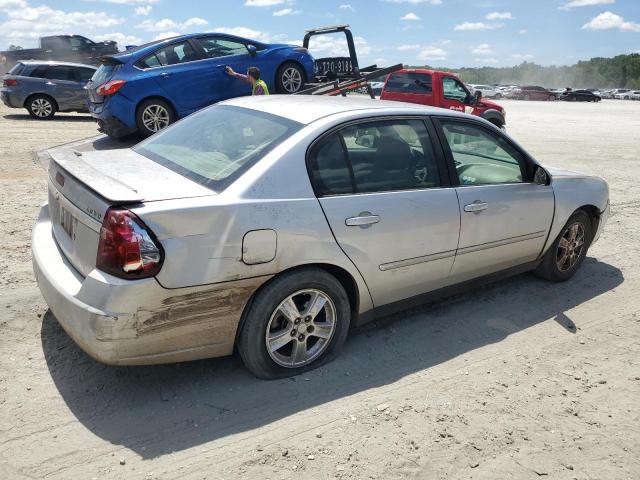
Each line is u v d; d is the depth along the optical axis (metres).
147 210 2.73
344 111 3.59
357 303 3.61
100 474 2.52
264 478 2.56
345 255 3.36
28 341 3.57
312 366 3.46
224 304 2.98
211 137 3.64
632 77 137.88
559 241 4.91
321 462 2.68
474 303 4.62
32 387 3.12
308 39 12.94
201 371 3.39
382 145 3.63
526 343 4.00
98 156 3.65
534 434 2.99
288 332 3.28
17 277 4.52
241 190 3.02
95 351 2.77
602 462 2.80
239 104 4.04
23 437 2.72
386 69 12.23
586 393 3.40
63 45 22.83
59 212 3.38
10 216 6.14
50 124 14.62
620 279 5.35
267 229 3.01
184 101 10.43
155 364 3.08
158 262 2.73
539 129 20.38
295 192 3.17
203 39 10.63
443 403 3.21
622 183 9.96
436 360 3.70
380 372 3.51
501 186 4.25
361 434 2.90
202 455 2.69
